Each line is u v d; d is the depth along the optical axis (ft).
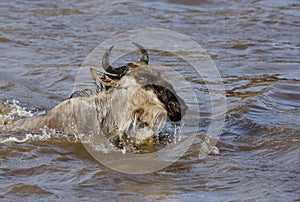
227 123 135.85
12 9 251.60
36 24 232.73
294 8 262.47
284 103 152.76
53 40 213.66
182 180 108.27
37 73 177.37
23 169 112.06
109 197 100.83
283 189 103.71
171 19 244.83
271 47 210.38
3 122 137.08
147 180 108.27
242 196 101.30
